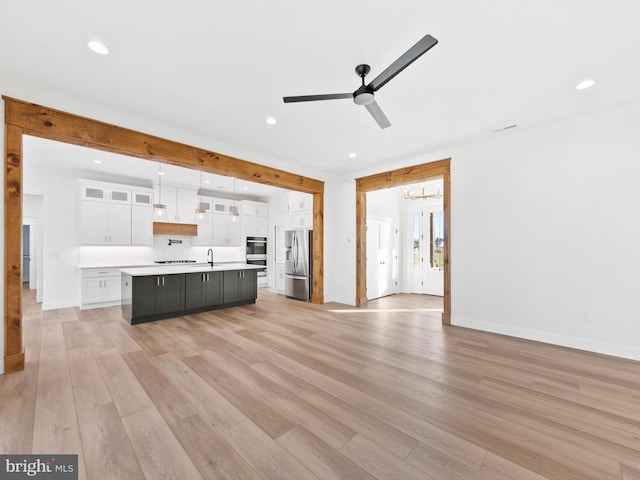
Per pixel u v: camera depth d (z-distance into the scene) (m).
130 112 3.21
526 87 2.67
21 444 1.67
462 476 1.46
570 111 3.15
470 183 4.11
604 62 2.29
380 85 2.11
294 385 2.41
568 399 2.20
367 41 2.09
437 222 7.12
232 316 4.78
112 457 1.58
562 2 1.73
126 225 5.90
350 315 4.90
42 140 4.04
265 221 8.49
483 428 1.86
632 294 2.98
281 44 2.13
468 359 2.98
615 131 3.07
